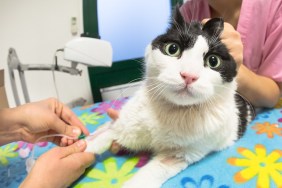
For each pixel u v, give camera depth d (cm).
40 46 136
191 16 90
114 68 129
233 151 55
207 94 45
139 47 133
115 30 129
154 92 50
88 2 124
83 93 142
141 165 52
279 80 75
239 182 47
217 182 47
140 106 52
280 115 73
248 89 67
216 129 50
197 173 49
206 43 47
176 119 49
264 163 51
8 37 132
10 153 60
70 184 48
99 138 54
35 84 140
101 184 47
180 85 44
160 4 129
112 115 56
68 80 141
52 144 62
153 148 55
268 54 78
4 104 91
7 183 50
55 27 134
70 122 61
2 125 54
